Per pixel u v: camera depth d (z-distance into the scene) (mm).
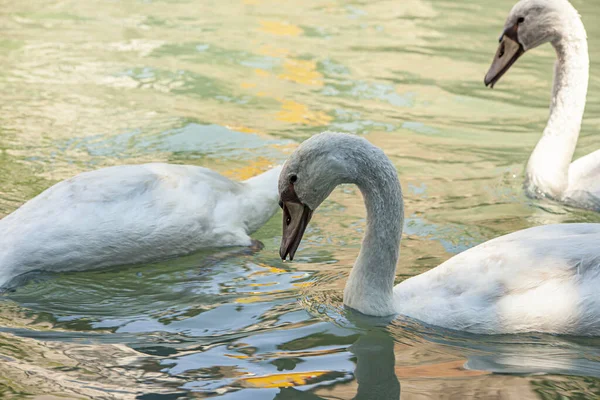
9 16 17922
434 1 20375
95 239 8336
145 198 8602
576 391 6102
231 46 16375
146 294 8031
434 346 6855
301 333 7145
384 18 18812
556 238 7160
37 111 12641
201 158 11180
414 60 15891
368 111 13242
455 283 7262
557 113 10523
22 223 8344
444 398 6027
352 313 7445
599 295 6734
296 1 20156
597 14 18875
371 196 7199
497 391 6109
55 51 15609
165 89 13898
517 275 7039
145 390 6176
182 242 8688
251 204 9234
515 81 14922
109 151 11273
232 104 13336
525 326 6922
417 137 12258
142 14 18484
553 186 10219
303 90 14125
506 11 19516
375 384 6254
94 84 13977
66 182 8695
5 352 6816
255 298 7902
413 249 8844
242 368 6539
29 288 8125
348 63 15594
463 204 10070
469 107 13586
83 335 7168
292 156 7184
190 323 7406
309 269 8516
